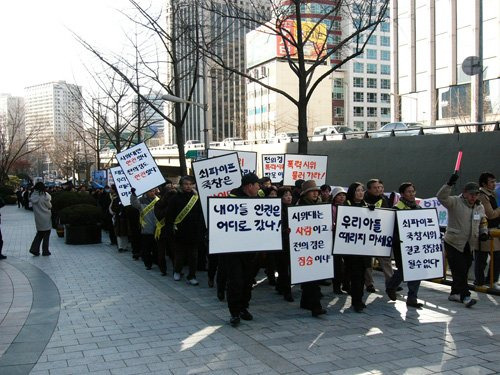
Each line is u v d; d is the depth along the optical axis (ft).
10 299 26.61
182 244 31.01
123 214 44.73
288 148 102.83
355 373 15.97
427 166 74.74
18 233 63.87
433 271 24.41
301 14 45.47
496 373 15.84
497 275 26.86
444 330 20.45
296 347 18.51
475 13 141.28
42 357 17.71
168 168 176.04
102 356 17.75
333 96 299.79
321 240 22.95
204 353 17.94
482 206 24.64
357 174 86.69
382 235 23.80
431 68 159.74
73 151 222.48
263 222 21.84
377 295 27.09
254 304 25.41
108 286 29.86
